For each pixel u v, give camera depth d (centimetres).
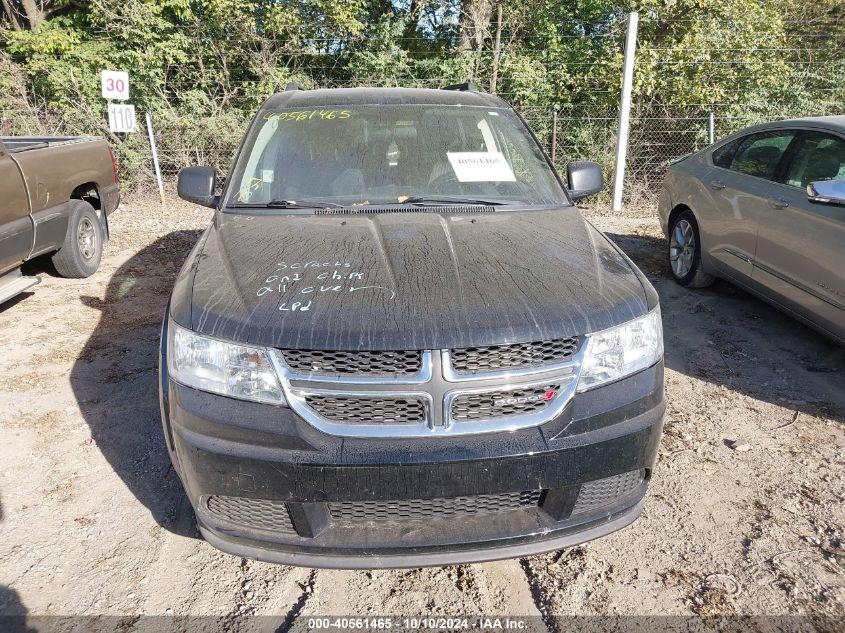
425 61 1138
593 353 221
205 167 354
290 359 210
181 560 262
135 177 1043
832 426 364
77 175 611
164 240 785
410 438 207
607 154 1027
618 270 258
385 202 317
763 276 470
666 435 355
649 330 237
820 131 452
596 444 215
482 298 223
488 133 360
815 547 270
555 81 1142
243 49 1160
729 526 283
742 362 445
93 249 646
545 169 357
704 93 1053
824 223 407
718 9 1069
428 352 206
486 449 207
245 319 217
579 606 242
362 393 206
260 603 242
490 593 248
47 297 577
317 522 212
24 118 1026
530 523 220
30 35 1127
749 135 532
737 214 500
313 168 333
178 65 1136
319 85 1184
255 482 208
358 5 1145
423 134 352
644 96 1092
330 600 244
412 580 255
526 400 214
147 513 289
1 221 493
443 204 317
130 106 898
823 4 1206
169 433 233
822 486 310
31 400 388
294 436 206
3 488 305
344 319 212
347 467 203
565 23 1201
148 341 478
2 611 235
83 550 267
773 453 338
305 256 256
